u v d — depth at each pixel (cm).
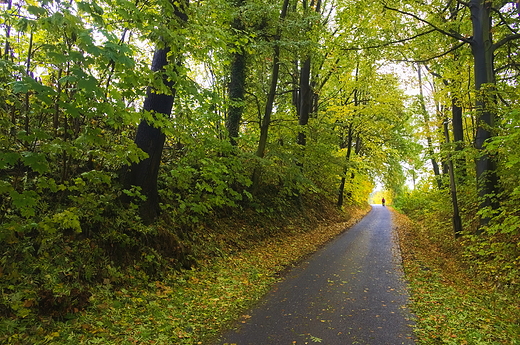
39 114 544
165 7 464
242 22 1054
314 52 1301
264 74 1550
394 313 543
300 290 672
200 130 891
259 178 1376
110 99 447
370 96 2116
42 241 492
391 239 1477
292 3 1454
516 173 811
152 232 689
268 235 1226
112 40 372
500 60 1190
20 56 548
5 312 386
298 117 1852
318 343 426
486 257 852
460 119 1236
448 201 1457
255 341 430
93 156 663
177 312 516
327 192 2333
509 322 507
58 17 342
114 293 527
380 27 1166
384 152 2534
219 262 840
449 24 1080
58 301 424
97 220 593
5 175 542
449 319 515
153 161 741
